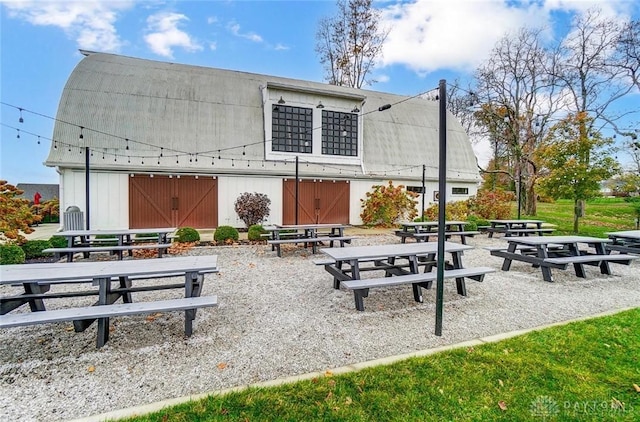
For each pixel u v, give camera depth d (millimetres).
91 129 11109
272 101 13281
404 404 2232
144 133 11688
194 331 3594
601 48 17906
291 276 6062
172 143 11914
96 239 8211
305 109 13828
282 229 8914
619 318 3867
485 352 2967
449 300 4766
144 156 11398
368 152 15078
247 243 9547
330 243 9180
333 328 3711
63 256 7297
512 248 6824
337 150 14391
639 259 8086
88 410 2225
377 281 4367
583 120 12016
